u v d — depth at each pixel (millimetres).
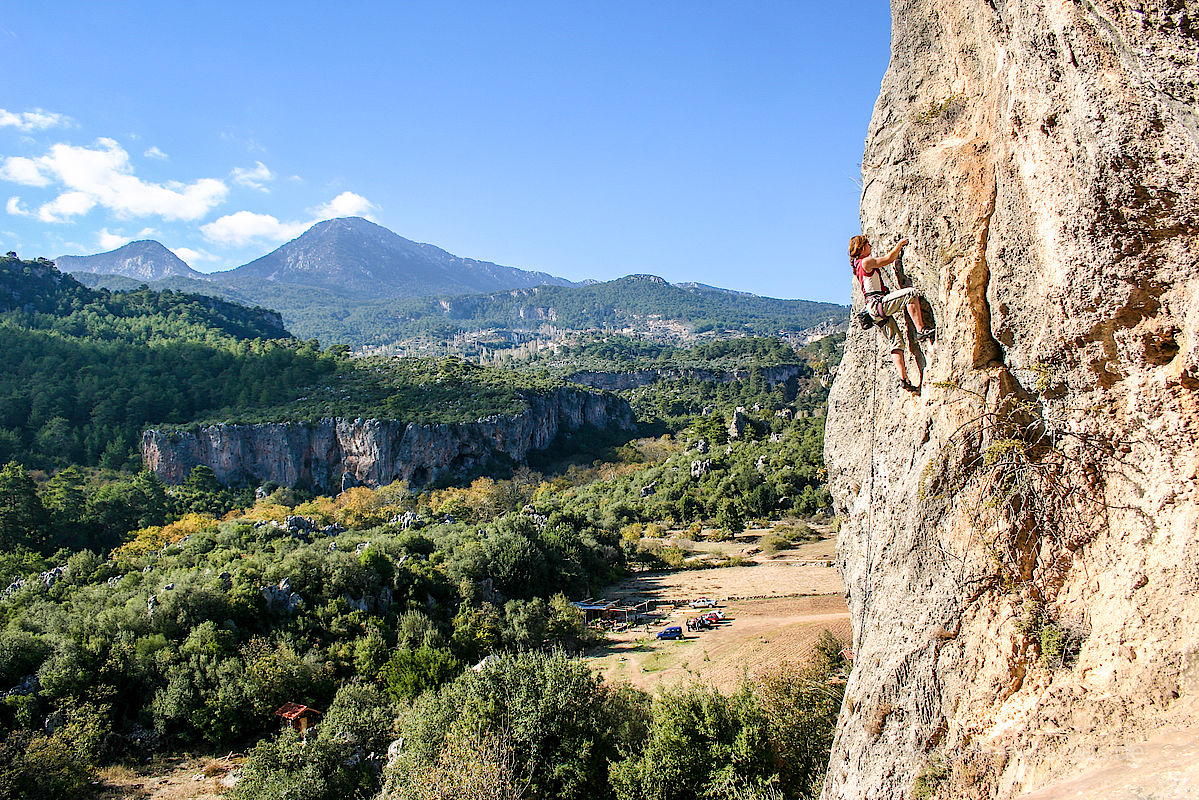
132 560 56562
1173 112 5203
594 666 45656
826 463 11977
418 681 38000
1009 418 6941
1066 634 6328
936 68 8352
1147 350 5910
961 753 6820
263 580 47094
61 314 193375
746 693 21094
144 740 36062
